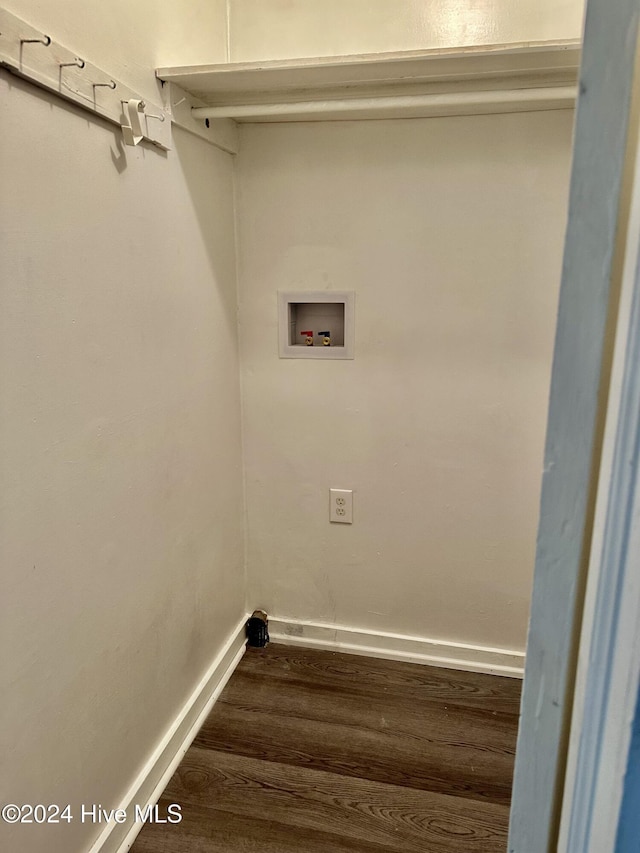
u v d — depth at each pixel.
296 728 1.61
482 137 1.54
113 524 1.16
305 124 1.63
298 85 1.35
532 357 1.64
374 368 1.75
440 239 1.63
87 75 0.98
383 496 1.83
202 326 1.54
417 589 1.88
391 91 1.38
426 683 1.81
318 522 1.90
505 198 1.57
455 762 1.50
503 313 1.63
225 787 1.42
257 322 1.79
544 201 1.55
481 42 1.51
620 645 0.43
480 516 1.78
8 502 0.87
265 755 1.52
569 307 0.44
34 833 0.97
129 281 1.17
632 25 0.38
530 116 1.51
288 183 1.68
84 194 1.01
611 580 0.43
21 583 0.91
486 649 1.86
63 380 0.98
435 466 1.78
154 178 1.25
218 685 1.75
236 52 1.62
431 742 1.57
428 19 1.51
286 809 1.36
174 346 1.39
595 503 0.46
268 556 1.96
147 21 1.19
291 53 1.59
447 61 1.20
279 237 1.72
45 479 0.95
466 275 1.63
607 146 0.40
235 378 1.80
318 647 1.98
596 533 0.45
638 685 0.42
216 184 1.59
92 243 1.04
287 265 1.74
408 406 1.75
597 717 0.45
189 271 1.45
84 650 1.09
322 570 1.93
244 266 1.76
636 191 0.39
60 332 0.97
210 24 1.50
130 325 1.19
